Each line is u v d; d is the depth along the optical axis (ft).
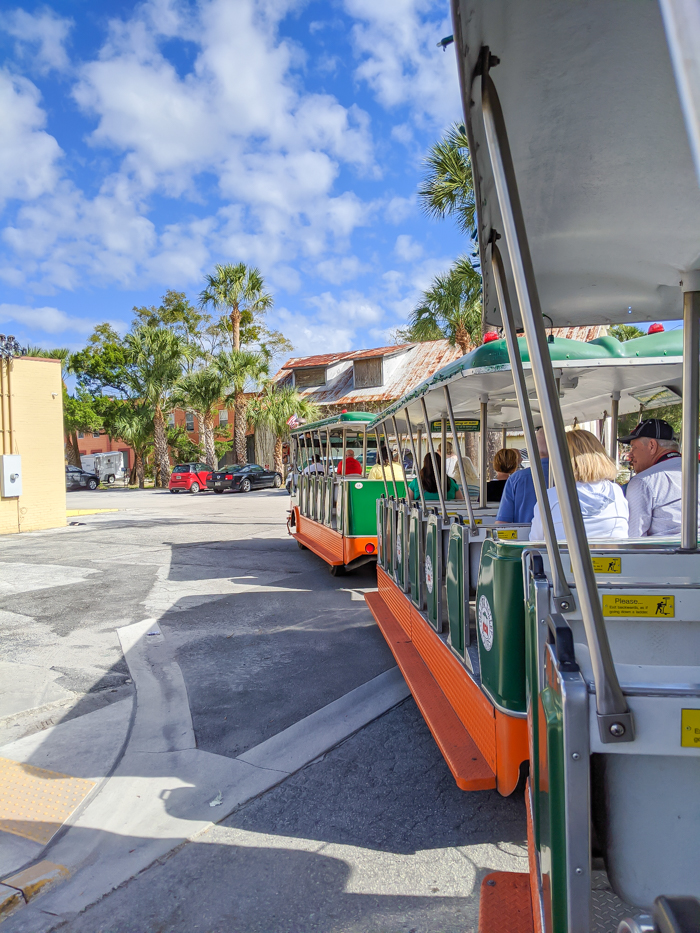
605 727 4.54
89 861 9.36
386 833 9.96
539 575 6.58
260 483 99.45
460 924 7.92
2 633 21.36
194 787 11.45
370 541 28.02
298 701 15.29
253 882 8.82
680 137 5.42
